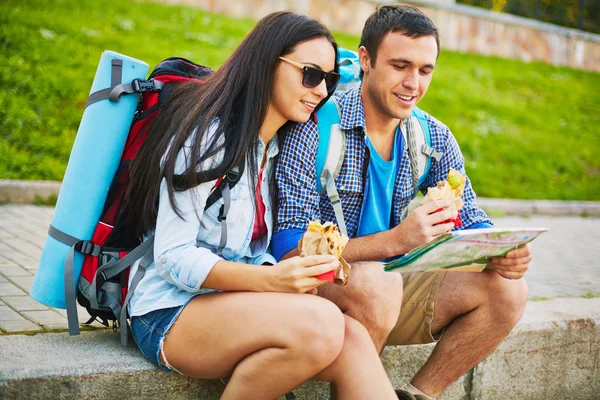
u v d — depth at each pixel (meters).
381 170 2.74
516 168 8.88
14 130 5.94
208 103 2.31
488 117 10.03
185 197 2.24
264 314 2.16
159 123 2.37
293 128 2.62
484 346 2.76
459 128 9.34
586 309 3.68
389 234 2.53
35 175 5.55
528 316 3.45
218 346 2.21
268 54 2.32
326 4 12.23
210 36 9.52
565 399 3.54
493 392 3.28
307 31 2.35
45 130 6.09
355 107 2.70
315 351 2.12
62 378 2.30
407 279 2.75
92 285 2.42
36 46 7.20
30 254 3.97
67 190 2.44
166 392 2.47
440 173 2.88
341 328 2.17
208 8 11.23
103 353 2.48
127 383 2.39
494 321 2.73
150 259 2.39
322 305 2.17
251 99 2.31
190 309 2.26
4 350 2.43
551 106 11.39
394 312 2.42
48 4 8.52
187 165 2.22
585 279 4.72
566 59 14.80
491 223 2.90
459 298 2.72
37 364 2.32
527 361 3.36
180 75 2.50
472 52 13.73
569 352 3.50
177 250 2.23
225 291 2.26
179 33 9.18
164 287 2.33
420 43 2.60
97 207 2.43
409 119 2.81
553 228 7.04
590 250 5.93
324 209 2.72
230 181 2.33
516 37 14.16
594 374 3.61
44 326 2.77
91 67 7.21
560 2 15.76
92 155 2.41
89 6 9.02
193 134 2.26
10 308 2.98
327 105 2.71
